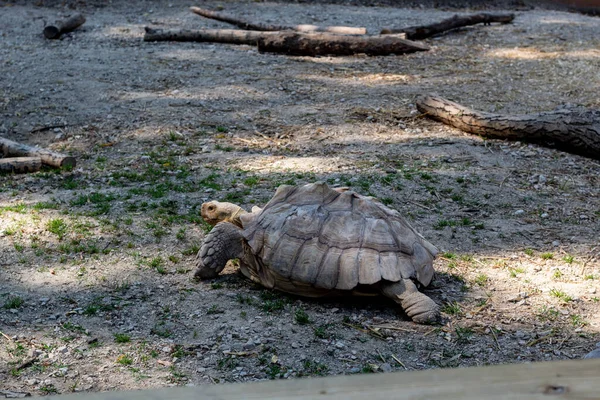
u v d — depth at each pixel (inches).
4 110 391.5
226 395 52.9
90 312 184.5
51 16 605.3
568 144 327.6
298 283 185.3
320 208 191.3
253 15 618.2
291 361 163.3
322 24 592.7
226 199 266.8
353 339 173.3
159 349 167.9
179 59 491.2
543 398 52.2
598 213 264.4
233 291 197.5
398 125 370.6
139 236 232.1
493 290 201.6
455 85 440.5
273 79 449.1
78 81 438.9
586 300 196.4
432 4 708.7
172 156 324.2
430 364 164.2
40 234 233.0
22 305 188.5
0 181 293.9
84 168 311.0
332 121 375.2
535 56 504.4
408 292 181.3
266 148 337.7
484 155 325.7
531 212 263.7
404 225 192.9
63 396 54.8
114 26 578.2
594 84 439.5
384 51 507.8
